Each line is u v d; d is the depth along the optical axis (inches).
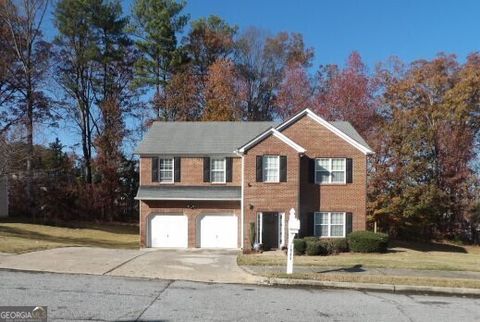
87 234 1519.4
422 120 1747.0
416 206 1558.8
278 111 2097.7
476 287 601.6
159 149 1226.0
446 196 1694.1
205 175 1214.3
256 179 1147.3
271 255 983.0
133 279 610.5
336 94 1884.8
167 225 1202.6
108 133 2010.3
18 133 1595.7
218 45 2207.2
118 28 2055.9
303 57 2279.8
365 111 1862.7
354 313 449.7
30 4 1867.6
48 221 1760.6
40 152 1844.2
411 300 532.7
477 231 1761.8
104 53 2054.6
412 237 1722.4
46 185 1867.6
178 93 2015.3
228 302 476.7
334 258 900.0
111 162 1993.1
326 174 1187.3
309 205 1175.6
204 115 1975.9
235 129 1315.2
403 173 1590.8
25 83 1863.9
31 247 872.9
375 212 1569.9
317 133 1193.4
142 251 984.3
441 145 1743.4
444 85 1833.2
